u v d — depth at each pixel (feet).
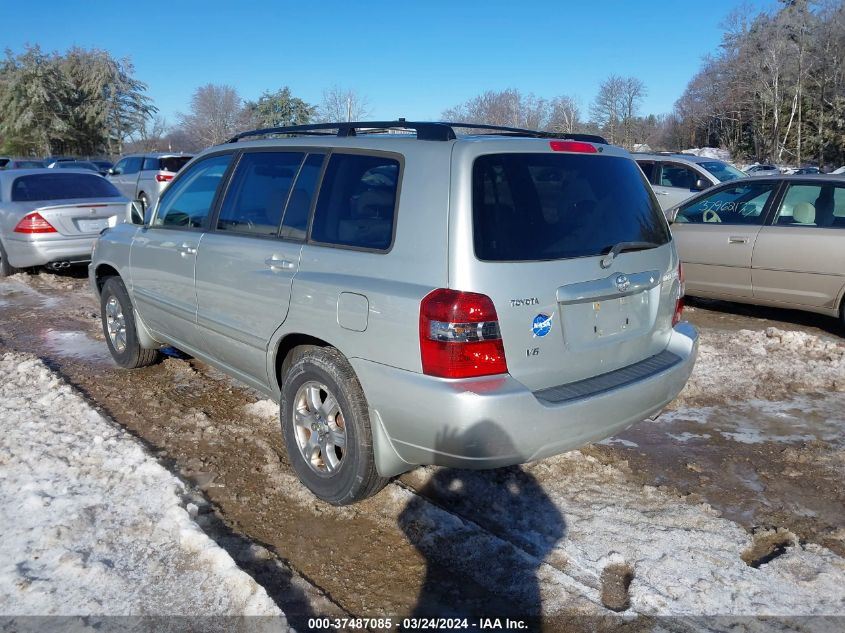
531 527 11.59
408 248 10.36
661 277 12.28
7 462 13.41
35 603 9.54
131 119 163.02
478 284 9.77
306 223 12.20
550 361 10.44
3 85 153.79
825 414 16.48
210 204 14.88
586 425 10.60
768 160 171.01
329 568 10.56
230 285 13.60
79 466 13.21
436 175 10.34
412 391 10.03
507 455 9.99
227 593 9.71
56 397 16.53
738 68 176.86
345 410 11.21
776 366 19.45
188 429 15.25
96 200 32.37
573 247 10.78
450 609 9.67
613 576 10.39
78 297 29.19
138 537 11.02
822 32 159.74
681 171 36.83
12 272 33.14
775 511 12.25
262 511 12.04
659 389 11.73
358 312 10.74
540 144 11.14
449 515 11.73
